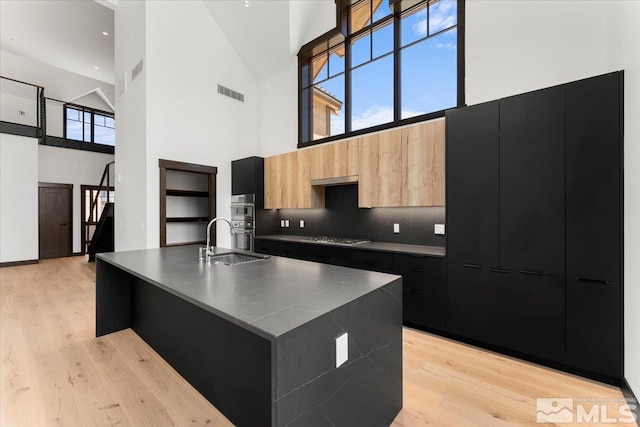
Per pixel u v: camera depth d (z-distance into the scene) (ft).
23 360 7.77
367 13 14.29
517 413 5.73
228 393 5.74
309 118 17.04
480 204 8.45
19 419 5.54
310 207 14.30
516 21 9.75
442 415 5.68
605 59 8.25
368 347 4.87
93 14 19.56
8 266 20.95
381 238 12.89
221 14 16.90
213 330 6.12
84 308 11.88
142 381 6.91
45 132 24.90
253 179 16.48
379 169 11.64
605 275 6.65
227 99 17.84
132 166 15.71
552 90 7.32
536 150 7.55
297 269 6.70
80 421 5.53
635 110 5.86
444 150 9.87
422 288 9.59
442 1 11.89
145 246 14.40
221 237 17.40
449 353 8.20
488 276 8.31
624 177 6.42
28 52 23.68
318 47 15.98
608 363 6.63
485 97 10.36
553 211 7.30
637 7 5.79
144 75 14.44
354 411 4.53
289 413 3.38
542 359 7.50
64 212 26.20
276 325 3.46
